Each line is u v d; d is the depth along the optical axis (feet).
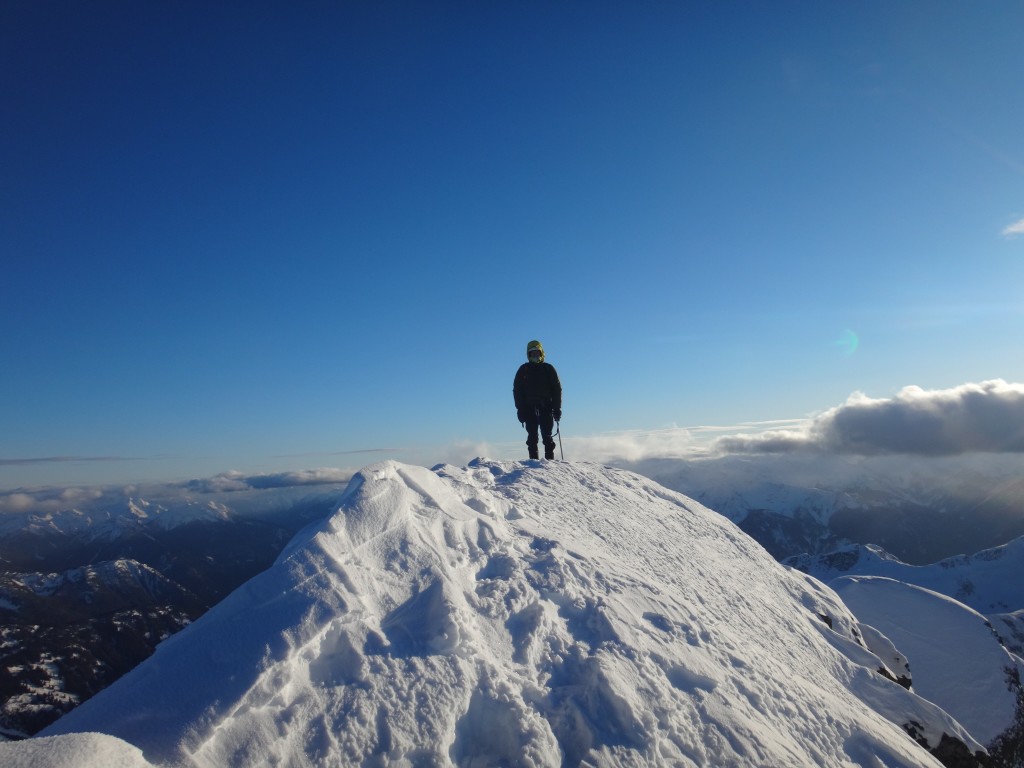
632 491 33.55
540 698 13.42
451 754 11.71
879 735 18.48
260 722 10.89
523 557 18.99
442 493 21.01
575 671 14.40
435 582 15.37
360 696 11.92
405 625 14.03
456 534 18.66
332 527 16.24
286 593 13.71
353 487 18.57
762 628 23.27
